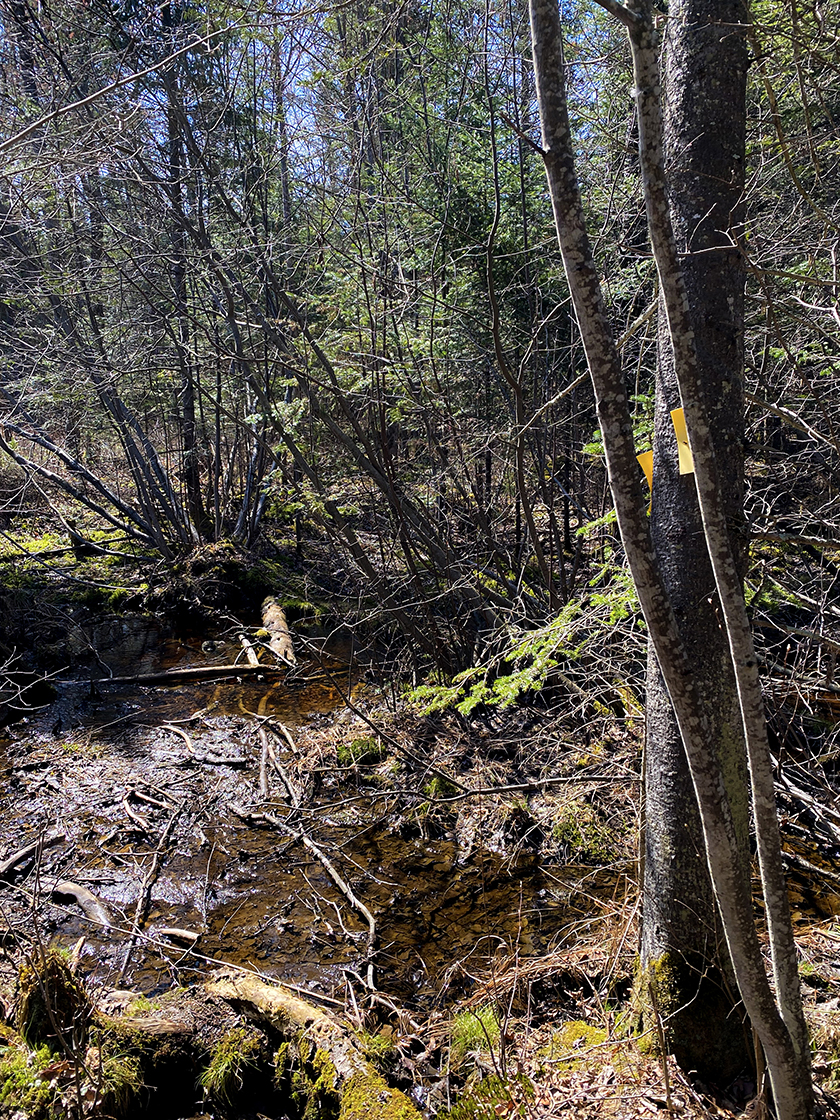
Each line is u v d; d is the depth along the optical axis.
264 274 8.25
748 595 4.67
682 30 3.05
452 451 8.46
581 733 6.73
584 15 7.48
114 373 10.03
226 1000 4.06
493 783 6.58
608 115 7.16
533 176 8.14
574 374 8.16
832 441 3.77
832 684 5.24
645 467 3.25
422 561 8.30
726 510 3.14
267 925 5.06
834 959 4.07
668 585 3.25
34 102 8.61
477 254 7.77
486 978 4.43
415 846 5.96
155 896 5.32
